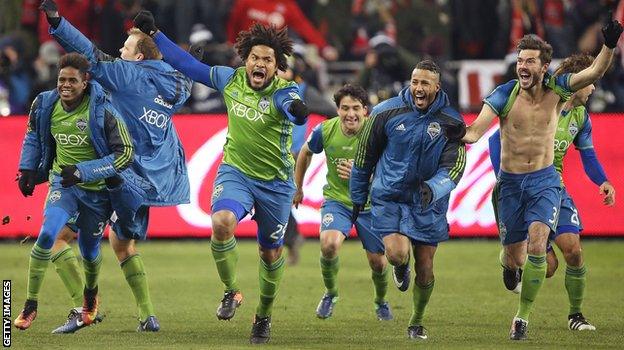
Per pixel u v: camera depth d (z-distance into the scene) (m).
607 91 44.62
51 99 22.56
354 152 26.77
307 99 37.03
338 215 26.72
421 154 22.23
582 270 24.77
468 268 35.09
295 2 49.72
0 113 44.00
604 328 24.72
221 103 42.78
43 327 24.28
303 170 27.75
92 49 23.36
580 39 47.19
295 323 25.47
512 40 47.81
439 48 48.41
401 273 24.42
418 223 22.47
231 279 22.62
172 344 22.05
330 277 26.39
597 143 39.94
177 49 23.05
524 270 23.03
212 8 48.28
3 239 40.50
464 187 40.44
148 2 47.00
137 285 24.06
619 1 46.69
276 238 22.53
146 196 23.53
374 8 50.59
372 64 42.59
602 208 40.09
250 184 22.55
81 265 34.53
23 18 47.09
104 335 23.23
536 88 23.11
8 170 40.19
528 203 23.47
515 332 23.05
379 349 21.58
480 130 22.84
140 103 23.50
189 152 40.28
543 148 23.38
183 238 41.06
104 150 22.47
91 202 22.92
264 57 22.08
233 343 22.27
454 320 25.86
